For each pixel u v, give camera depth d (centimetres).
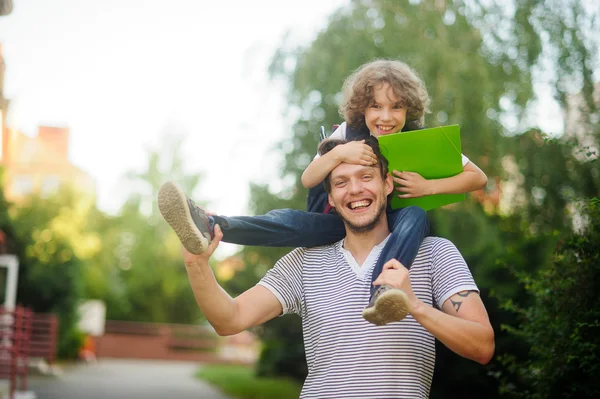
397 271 225
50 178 3209
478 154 818
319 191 302
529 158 776
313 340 258
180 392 1237
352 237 269
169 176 3531
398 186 283
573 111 757
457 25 854
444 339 224
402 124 310
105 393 1150
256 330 1355
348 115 316
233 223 265
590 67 767
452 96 815
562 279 361
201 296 248
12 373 926
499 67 832
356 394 238
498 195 859
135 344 2473
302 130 943
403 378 238
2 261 1474
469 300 242
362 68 318
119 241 3269
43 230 1905
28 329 1028
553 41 796
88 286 2814
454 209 810
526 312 394
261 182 976
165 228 3303
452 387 749
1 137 686
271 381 1472
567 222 694
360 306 249
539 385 376
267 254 1072
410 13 855
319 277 268
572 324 353
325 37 903
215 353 2572
